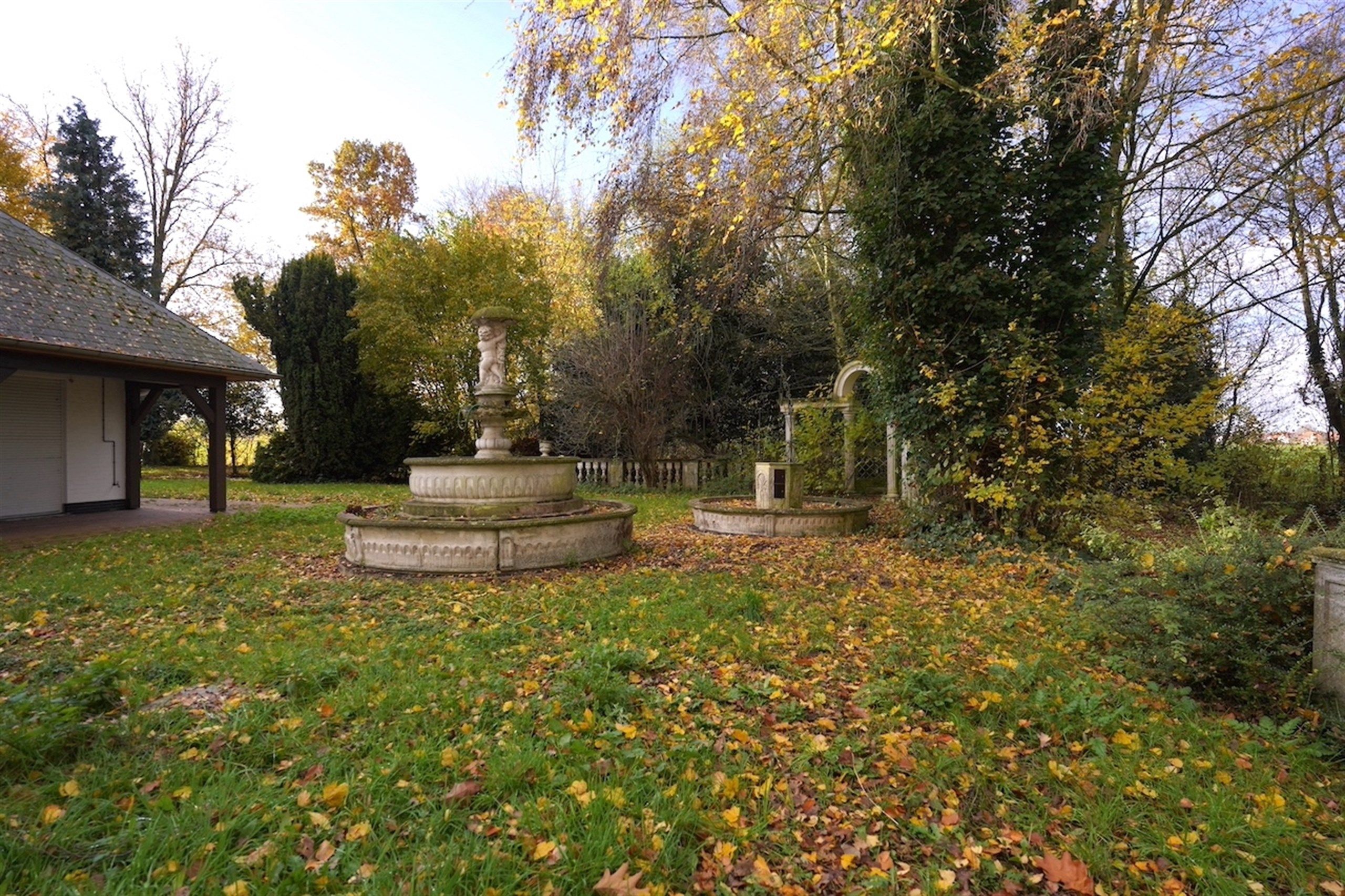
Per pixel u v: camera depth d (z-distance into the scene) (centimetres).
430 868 212
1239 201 1274
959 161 823
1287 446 1362
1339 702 325
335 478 2212
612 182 1158
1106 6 853
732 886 215
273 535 974
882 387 952
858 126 853
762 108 895
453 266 2022
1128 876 221
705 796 260
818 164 958
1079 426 807
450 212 2322
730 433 1920
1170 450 855
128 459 1377
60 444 1261
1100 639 448
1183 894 214
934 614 532
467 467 755
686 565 745
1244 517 737
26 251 1136
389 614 532
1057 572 648
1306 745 309
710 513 1038
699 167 955
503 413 847
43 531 1021
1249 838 240
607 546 774
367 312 1989
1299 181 1241
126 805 243
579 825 236
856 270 997
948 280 833
